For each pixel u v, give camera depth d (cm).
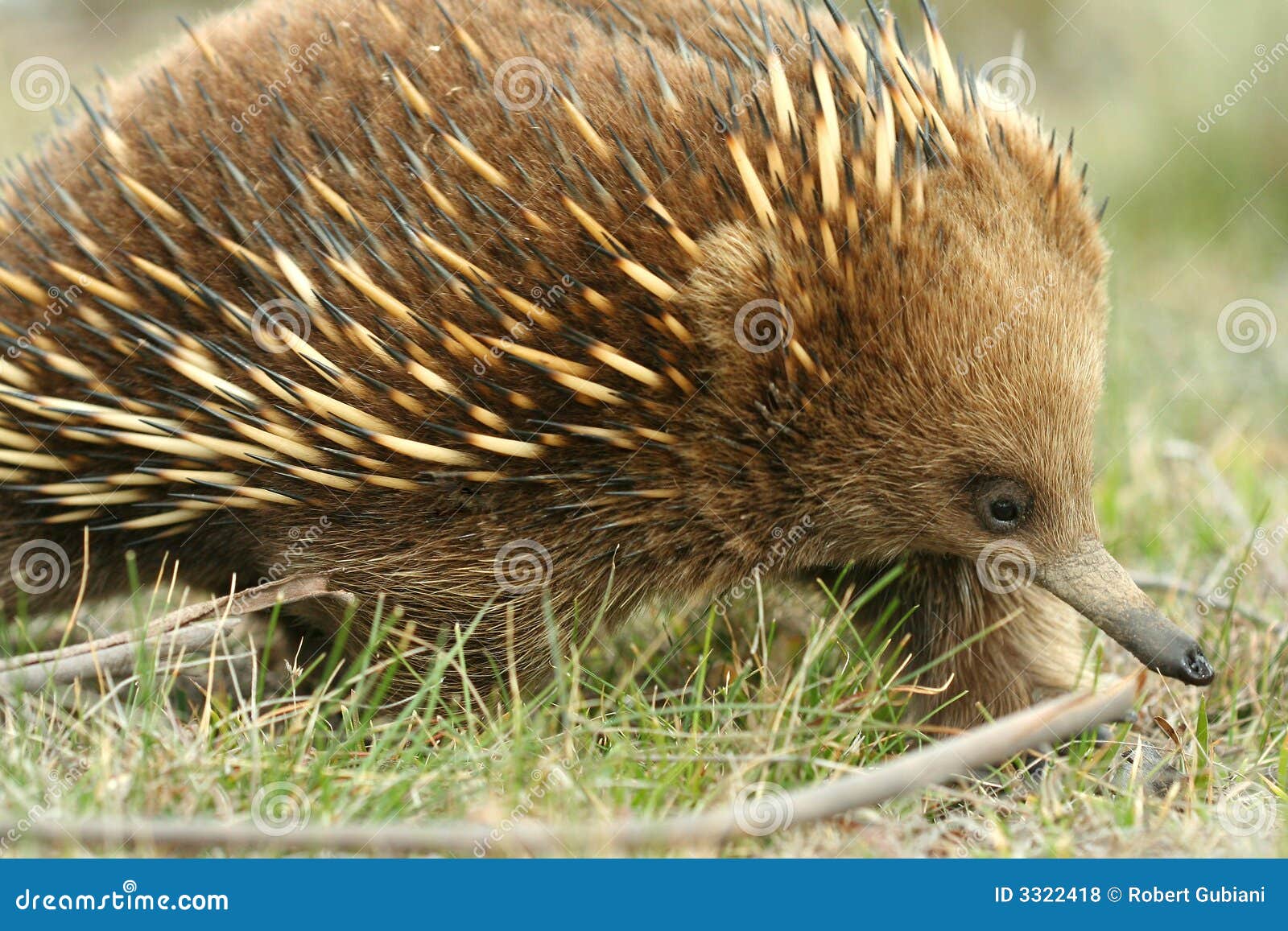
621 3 408
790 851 346
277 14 423
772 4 429
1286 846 348
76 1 1513
